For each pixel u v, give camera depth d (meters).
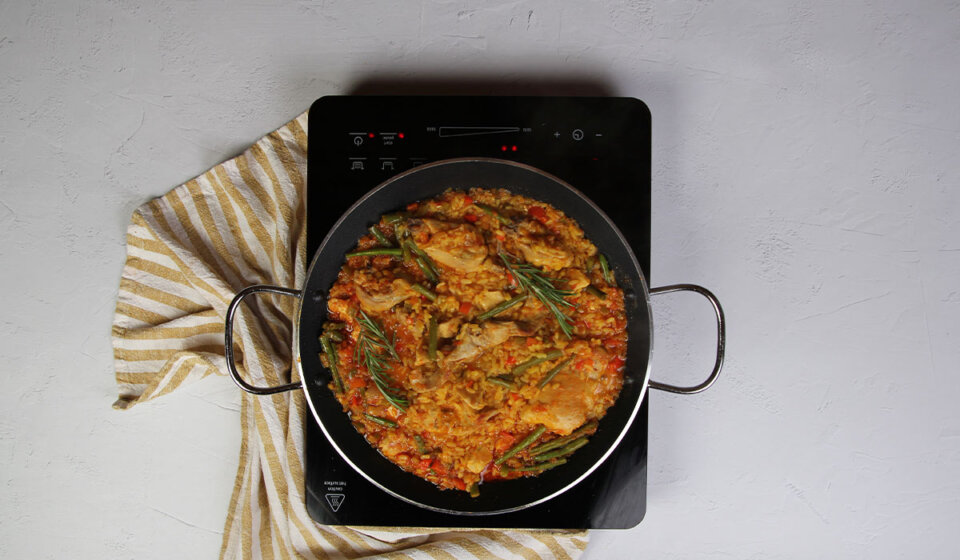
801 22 0.80
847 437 0.80
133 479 0.81
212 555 0.82
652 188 0.80
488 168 0.69
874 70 0.80
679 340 0.80
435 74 0.80
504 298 0.70
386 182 0.69
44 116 0.80
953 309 0.80
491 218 0.71
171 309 0.80
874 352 0.80
